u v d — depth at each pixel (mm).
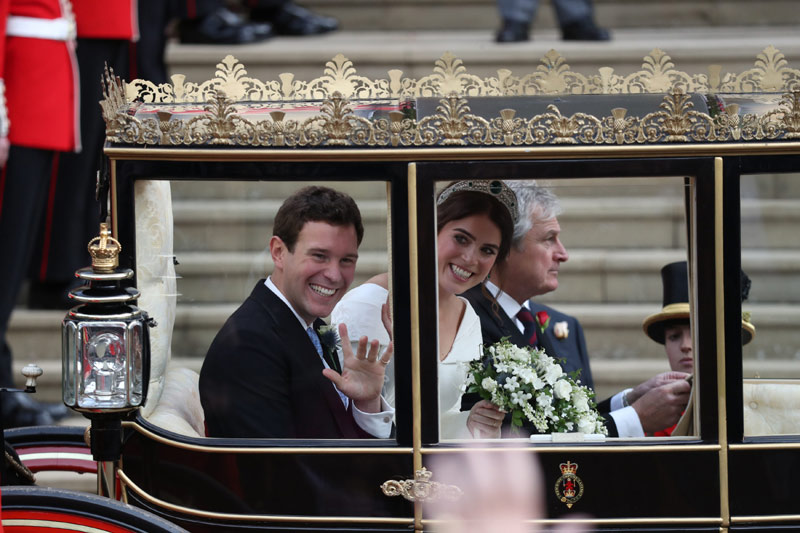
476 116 8188
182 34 23016
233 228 8648
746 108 8297
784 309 9242
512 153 8133
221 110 8195
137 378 8055
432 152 8133
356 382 8508
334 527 8398
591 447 8250
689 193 8531
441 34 25891
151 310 8641
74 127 15477
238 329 8727
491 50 21812
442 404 8578
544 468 8266
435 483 8289
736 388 8219
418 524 8328
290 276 8625
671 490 8250
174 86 8539
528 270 8953
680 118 8094
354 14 26781
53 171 17547
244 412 8664
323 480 8367
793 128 8086
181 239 8703
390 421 8430
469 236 8523
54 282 17859
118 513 7840
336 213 8422
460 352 8648
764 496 8258
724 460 8227
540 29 26156
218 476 8438
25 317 17359
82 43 17266
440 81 8539
